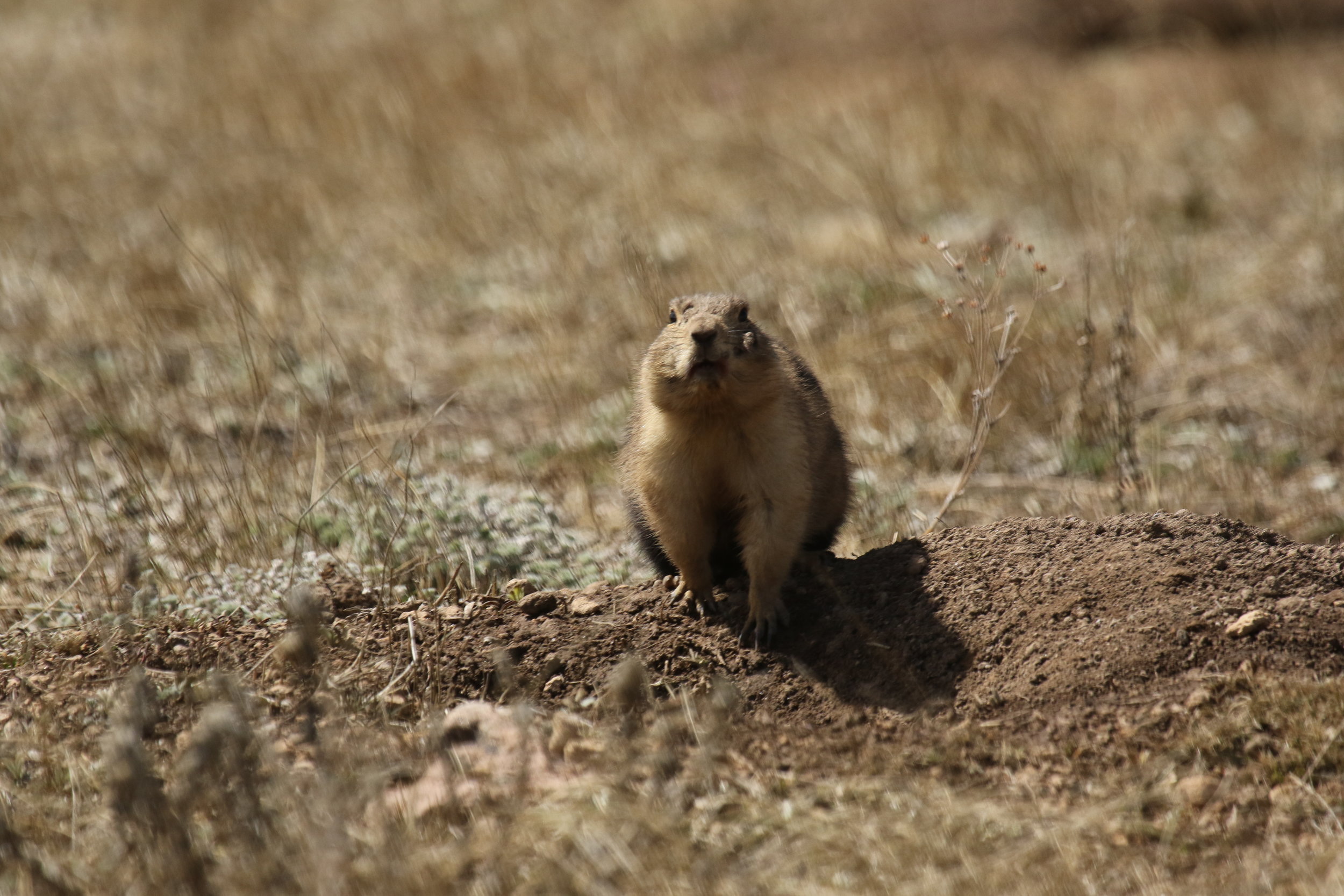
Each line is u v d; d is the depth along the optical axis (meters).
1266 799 6.40
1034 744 6.95
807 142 23.06
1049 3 32.06
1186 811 6.37
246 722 6.49
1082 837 6.18
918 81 26.42
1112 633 7.44
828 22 33.06
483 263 19.31
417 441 13.41
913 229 19.53
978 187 21.06
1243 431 13.48
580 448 13.59
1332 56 27.94
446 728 6.97
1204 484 12.28
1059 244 18.59
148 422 13.49
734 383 7.66
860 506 11.30
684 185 21.66
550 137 24.06
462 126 24.81
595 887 5.66
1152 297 16.23
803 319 16.11
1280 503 11.92
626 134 24.16
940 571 8.30
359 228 20.55
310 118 25.02
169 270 18.12
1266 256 17.53
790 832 6.20
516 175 22.02
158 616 8.84
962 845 6.09
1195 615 7.43
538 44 31.45
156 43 32.00
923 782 6.69
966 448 13.27
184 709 7.49
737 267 18.38
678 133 24.16
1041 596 7.85
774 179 21.83
